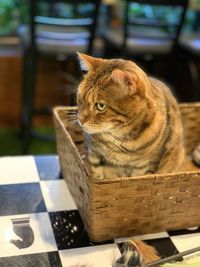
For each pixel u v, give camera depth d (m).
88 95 0.45
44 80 1.16
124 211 0.40
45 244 0.40
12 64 1.14
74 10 1.02
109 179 0.37
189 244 0.42
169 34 1.01
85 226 0.42
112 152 0.47
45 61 1.14
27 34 0.99
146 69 1.13
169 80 1.10
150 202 0.40
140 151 0.46
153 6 0.96
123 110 0.43
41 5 0.99
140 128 0.45
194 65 1.09
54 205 0.46
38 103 1.19
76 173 0.43
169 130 0.48
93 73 0.45
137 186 0.39
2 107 1.19
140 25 0.96
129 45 0.98
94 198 0.38
